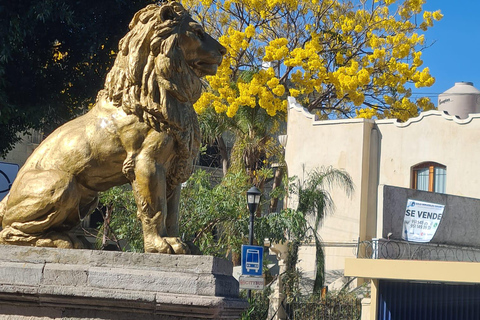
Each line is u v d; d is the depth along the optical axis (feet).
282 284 58.85
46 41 42.55
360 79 84.74
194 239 50.03
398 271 47.96
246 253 44.70
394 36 93.35
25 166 17.30
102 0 41.50
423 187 72.69
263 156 90.79
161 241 16.06
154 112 16.33
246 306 16.37
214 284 15.07
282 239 55.47
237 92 80.38
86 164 16.63
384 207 57.98
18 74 41.70
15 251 16.15
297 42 94.68
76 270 15.58
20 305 15.89
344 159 75.20
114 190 45.37
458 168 70.54
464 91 78.18
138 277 15.30
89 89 43.78
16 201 16.69
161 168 16.52
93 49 41.73
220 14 93.35
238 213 50.08
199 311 14.88
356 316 54.34
